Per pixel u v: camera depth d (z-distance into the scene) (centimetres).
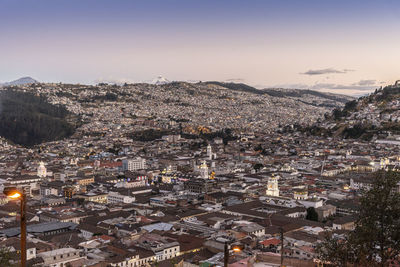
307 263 12562
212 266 17312
